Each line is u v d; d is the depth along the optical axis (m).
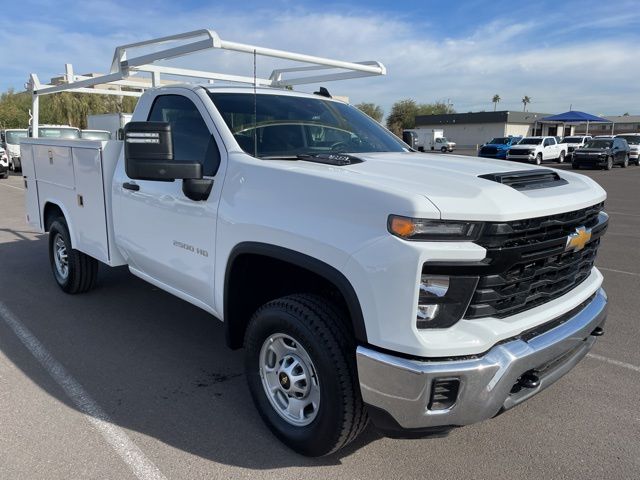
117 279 6.16
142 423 3.21
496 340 2.31
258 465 2.83
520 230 2.31
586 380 3.84
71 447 2.96
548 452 2.98
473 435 3.14
